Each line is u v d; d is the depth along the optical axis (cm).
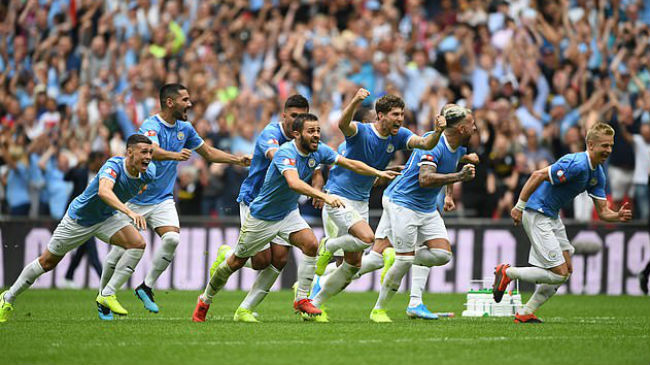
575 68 6009
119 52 6562
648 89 6041
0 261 5116
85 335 2516
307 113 2825
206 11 6888
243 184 3212
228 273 2973
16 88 6462
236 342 2369
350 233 3045
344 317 3419
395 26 6562
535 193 3048
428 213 3161
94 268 4959
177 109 3331
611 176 5369
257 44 6500
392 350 2233
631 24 6209
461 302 4356
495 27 6394
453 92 5997
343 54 6250
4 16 6962
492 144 5247
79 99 5975
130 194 2934
